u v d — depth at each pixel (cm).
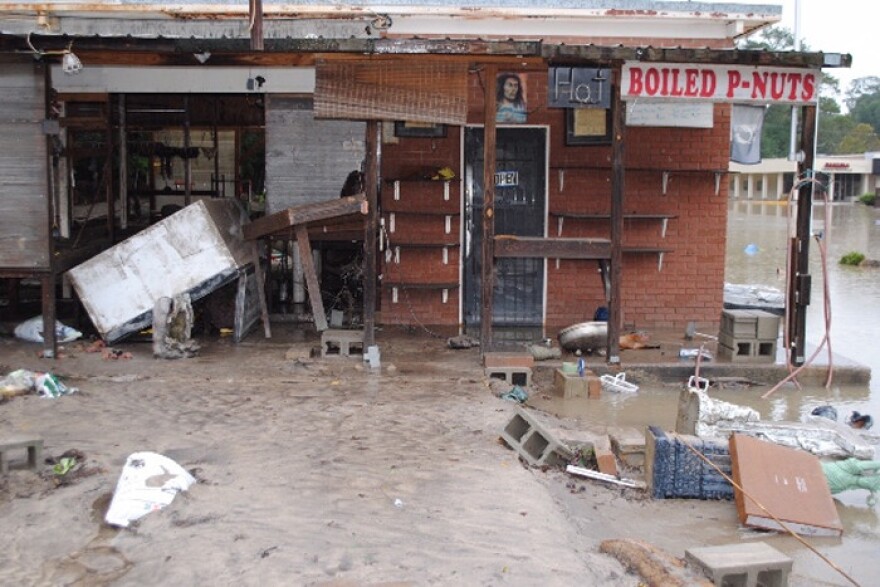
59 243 1099
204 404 767
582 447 681
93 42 862
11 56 882
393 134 1136
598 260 981
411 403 783
